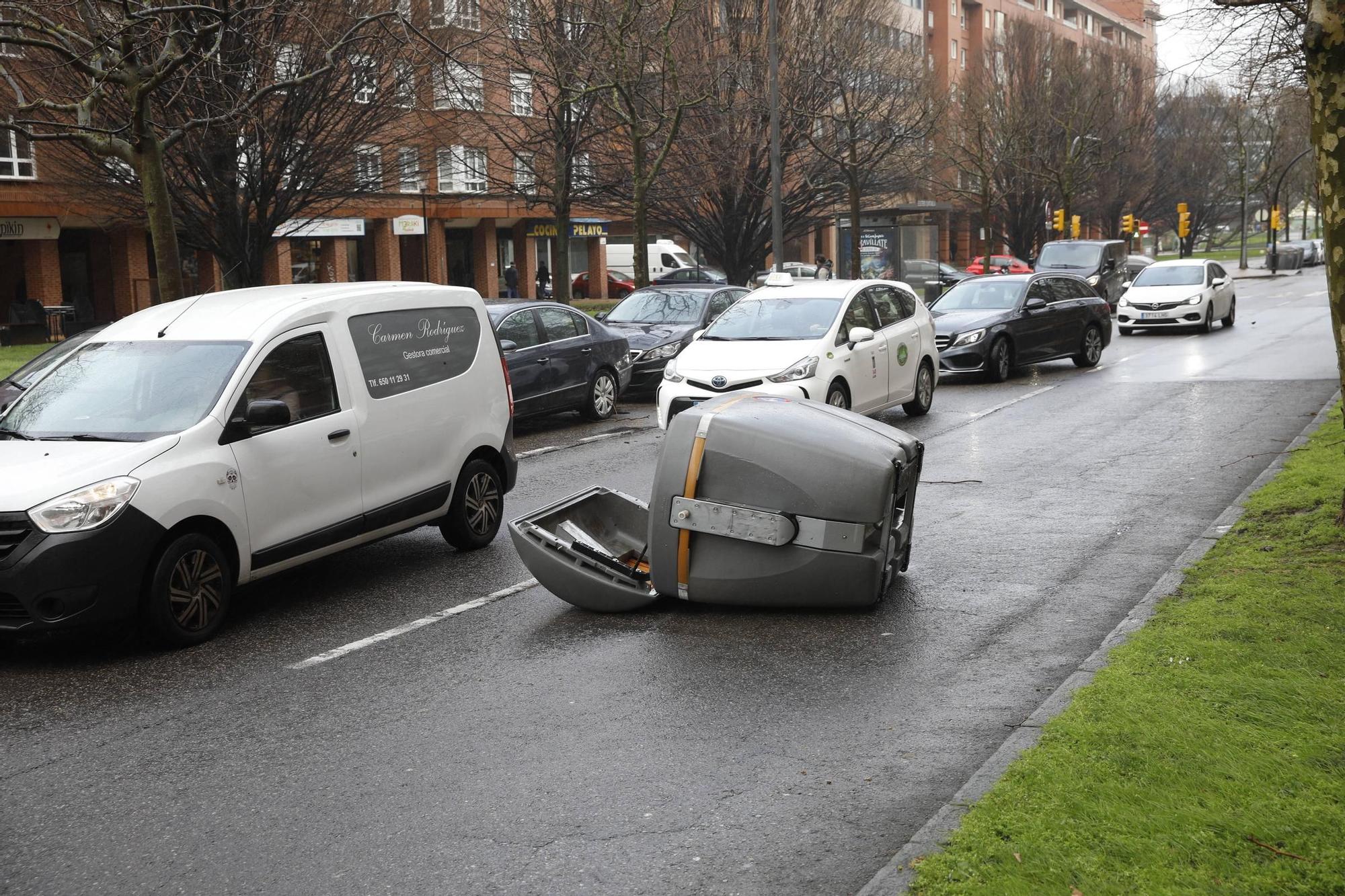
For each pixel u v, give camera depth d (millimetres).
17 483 6445
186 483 6773
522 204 49656
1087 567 7906
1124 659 5594
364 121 24078
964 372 20266
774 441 6855
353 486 7914
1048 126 55219
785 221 36750
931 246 34281
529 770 4953
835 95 33500
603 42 25906
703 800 4613
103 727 5621
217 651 6746
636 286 24547
